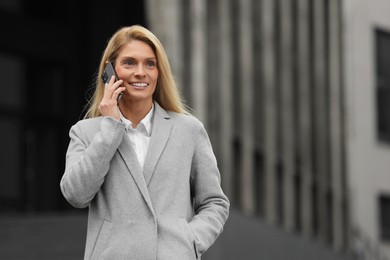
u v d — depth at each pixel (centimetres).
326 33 6034
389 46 6353
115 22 4894
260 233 4075
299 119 5631
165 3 4034
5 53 4797
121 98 857
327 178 5953
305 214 5684
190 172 877
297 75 5625
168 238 827
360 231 6222
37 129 4838
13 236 3231
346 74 6116
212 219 866
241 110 4738
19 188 4778
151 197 834
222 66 4444
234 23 4766
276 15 5403
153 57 853
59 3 4888
